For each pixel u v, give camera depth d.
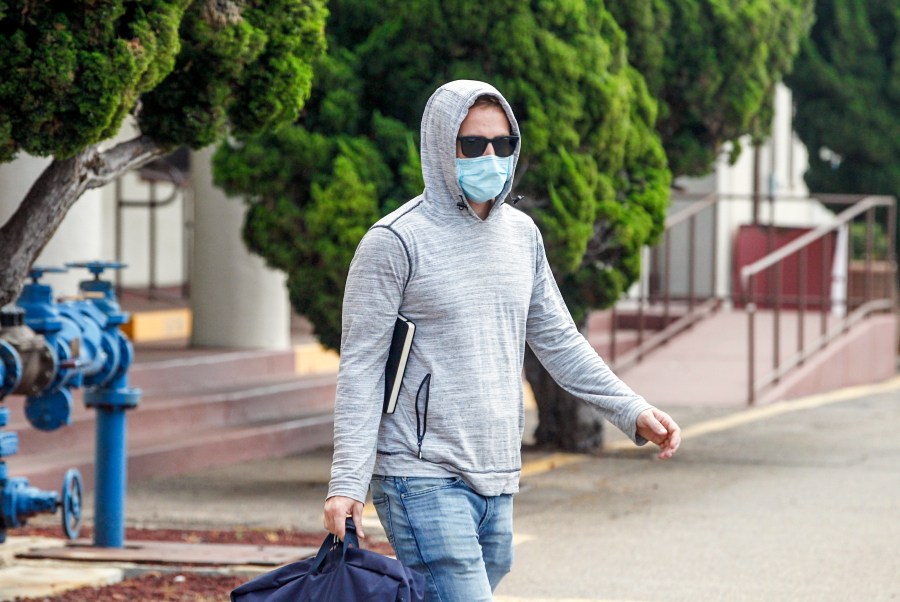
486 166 11.11
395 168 24.27
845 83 53.62
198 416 30.94
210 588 18.48
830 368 43.81
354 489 10.82
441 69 24.36
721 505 24.98
